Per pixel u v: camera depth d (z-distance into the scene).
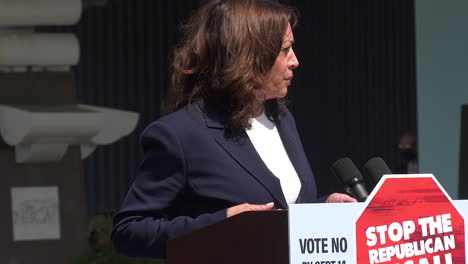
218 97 8.51
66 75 27.75
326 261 6.67
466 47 23.34
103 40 39.69
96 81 39.69
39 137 25.66
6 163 27.52
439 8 23.58
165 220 8.24
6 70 27.39
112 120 27.98
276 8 8.49
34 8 26.44
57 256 27.84
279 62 8.47
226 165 8.35
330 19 40.28
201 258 7.04
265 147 8.84
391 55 39.91
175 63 8.81
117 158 40.09
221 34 8.41
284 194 8.69
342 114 40.38
